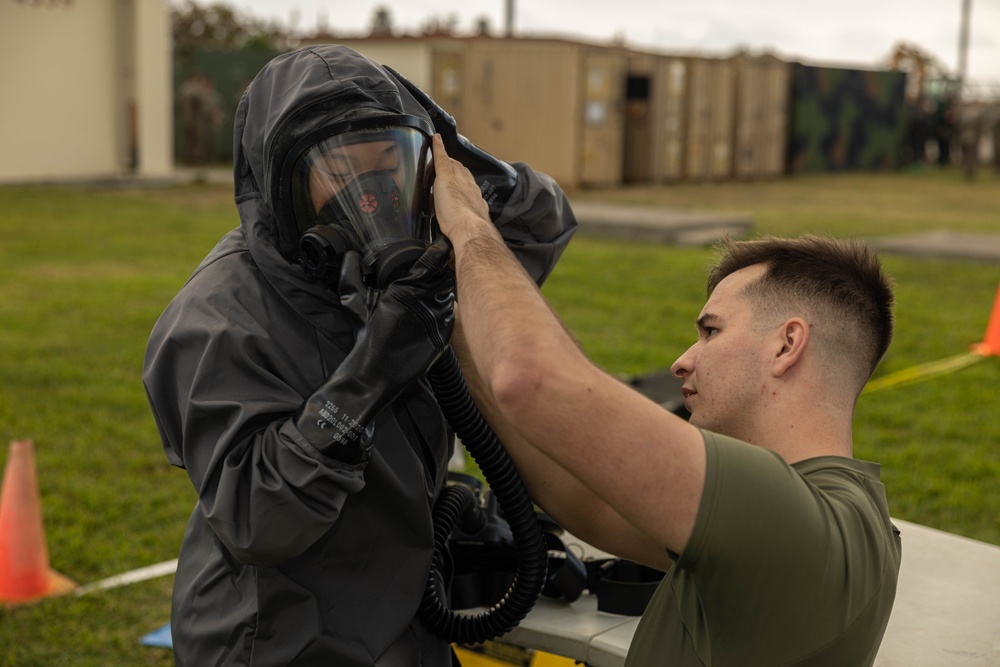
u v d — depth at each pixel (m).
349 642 1.65
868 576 1.33
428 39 19.20
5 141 17.11
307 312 1.62
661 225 13.07
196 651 1.70
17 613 3.65
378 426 1.68
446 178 1.56
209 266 1.67
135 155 18.70
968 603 2.16
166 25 18.73
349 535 1.65
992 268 11.53
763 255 1.57
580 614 2.09
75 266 10.23
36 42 17.27
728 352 1.50
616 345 7.39
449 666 1.93
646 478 1.23
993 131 28.28
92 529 4.29
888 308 1.52
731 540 1.23
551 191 2.01
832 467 1.43
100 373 6.36
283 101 1.59
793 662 1.30
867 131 28.17
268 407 1.52
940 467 5.14
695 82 22.09
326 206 1.55
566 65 18.67
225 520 1.48
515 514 1.85
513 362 1.26
